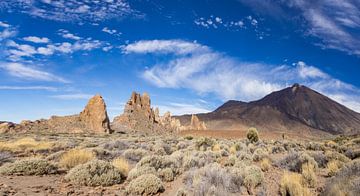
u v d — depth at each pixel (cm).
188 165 1537
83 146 3034
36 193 910
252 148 2744
